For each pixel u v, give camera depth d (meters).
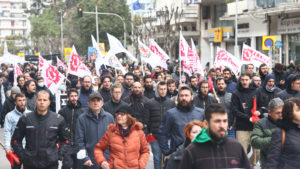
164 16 46.81
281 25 30.19
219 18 38.78
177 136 6.64
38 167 6.37
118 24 51.75
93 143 6.75
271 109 5.77
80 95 9.86
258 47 33.78
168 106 8.34
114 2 52.28
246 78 8.51
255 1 31.27
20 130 6.46
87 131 6.77
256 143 5.87
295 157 4.80
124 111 5.83
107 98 10.28
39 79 11.92
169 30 44.62
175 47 48.00
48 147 6.42
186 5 44.44
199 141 4.01
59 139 6.68
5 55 26.41
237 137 8.69
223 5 40.66
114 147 5.84
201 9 43.88
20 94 7.63
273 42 21.61
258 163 9.48
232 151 4.01
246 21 34.75
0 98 15.47
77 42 61.38
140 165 5.88
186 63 12.61
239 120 8.62
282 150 4.86
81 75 12.45
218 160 3.96
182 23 46.19
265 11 29.20
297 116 4.80
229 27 37.16
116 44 14.66
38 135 6.38
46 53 73.56
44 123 6.42
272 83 8.68
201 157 3.98
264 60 14.88
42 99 6.36
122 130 5.89
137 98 9.34
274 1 29.14
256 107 8.72
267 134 5.85
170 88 9.77
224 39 37.97
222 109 3.93
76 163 7.54
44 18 72.44
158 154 8.30
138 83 9.27
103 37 52.34
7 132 7.54
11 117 7.62
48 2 86.31
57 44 69.31
